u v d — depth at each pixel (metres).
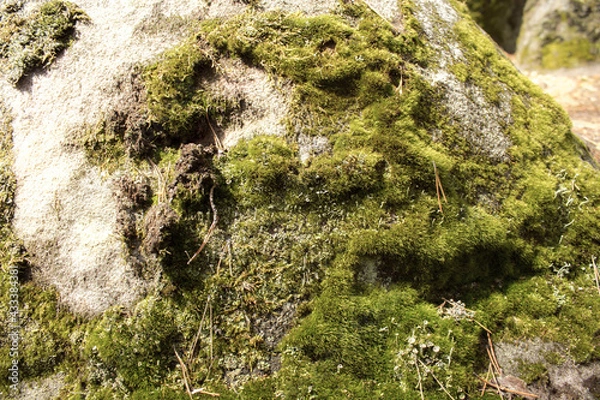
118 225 2.28
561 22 5.81
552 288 2.43
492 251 2.40
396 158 2.33
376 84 2.40
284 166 2.27
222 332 2.17
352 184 2.28
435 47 2.67
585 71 5.69
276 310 2.20
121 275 2.26
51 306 2.32
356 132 2.36
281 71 2.42
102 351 2.17
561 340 2.32
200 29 2.53
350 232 2.26
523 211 2.48
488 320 2.32
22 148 2.54
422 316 2.24
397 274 2.29
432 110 2.48
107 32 2.58
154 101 2.37
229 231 2.24
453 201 2.36
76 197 2.40
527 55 6.01
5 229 2.44
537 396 2.19
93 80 2.51
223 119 2.41
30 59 2.58
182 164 2.26
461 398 2.14
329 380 2.12
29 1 2.68
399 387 2.13
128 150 2.39
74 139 2.47
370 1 2.71
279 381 2.12
